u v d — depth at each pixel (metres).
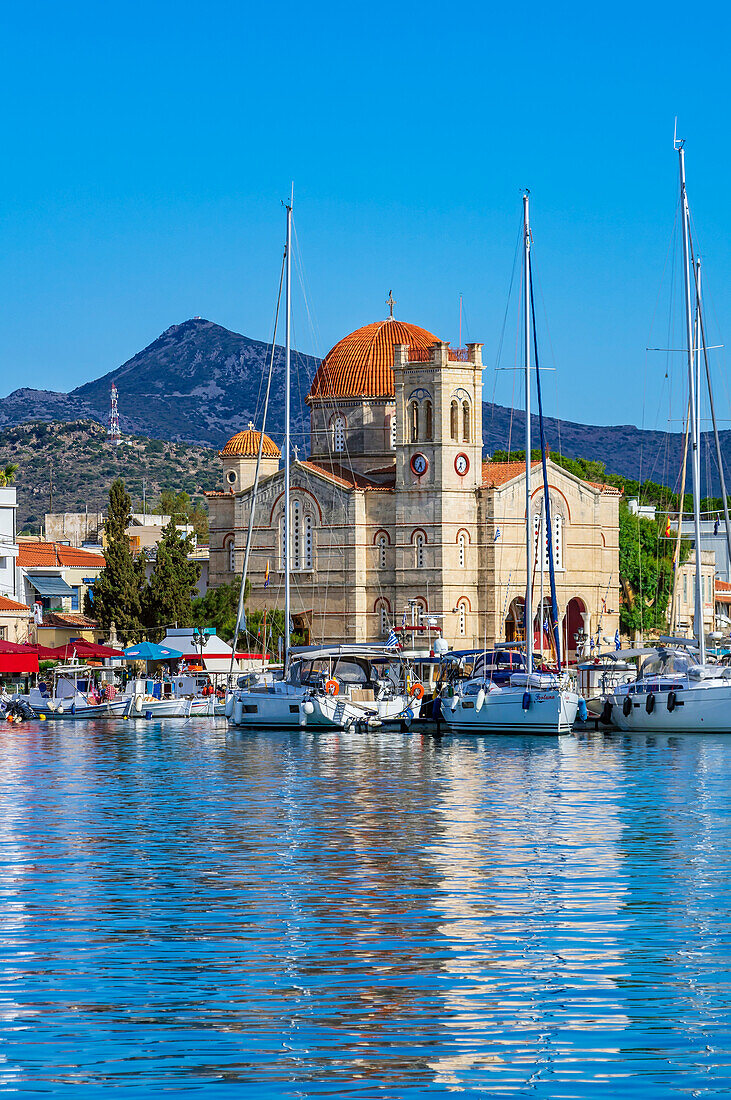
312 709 101.12
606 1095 25.22
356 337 171.75
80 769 75.25
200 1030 28.52
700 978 31.97
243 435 173.75
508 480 157.50
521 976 32.03
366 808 58.34
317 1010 29.69
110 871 44.00
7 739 96.62
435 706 100.06
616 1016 29.34
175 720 118.38
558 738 92.88
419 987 31.22
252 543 166.50
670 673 102.62
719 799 60.78
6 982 31.77
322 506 161.25
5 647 119.81
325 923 36.97
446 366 155.62
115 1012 29.64
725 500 105.44
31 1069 26.48
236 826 53.31
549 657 143.38
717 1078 26.02
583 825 53.09
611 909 38.41
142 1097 25.16
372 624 159.50
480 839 49.84
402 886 41.50
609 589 165.88
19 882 42.28
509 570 157.12
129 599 153.50
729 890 40.72
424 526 156.00
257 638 150.62
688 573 185.25
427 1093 25.34
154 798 62.09
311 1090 25.47
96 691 125.19
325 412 169.00
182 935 35.81
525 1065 26.62
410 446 156.88
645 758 79.44
